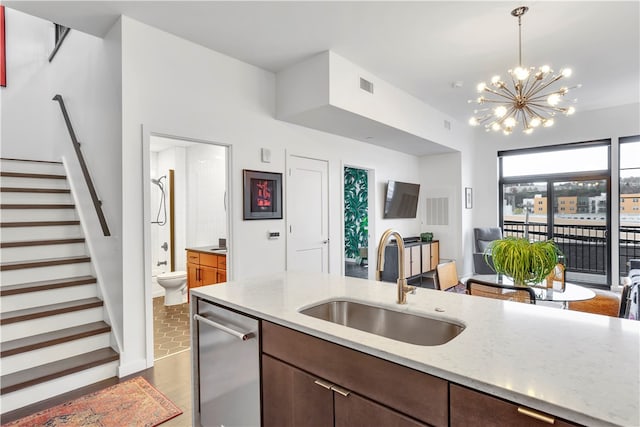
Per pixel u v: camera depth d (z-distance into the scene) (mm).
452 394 908
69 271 3102
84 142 3436
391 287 1902
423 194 6672
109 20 2785
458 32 3086
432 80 4176
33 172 3979
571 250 5699
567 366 927
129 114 2727
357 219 7586
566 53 3506
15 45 4609
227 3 2594
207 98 3270
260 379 1462
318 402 1230
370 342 1097
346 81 3602
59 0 2490
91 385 2471
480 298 1662
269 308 1497
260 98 3738
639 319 2707
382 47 3344
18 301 2654
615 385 825
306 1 2596
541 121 3346
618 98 4895
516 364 940
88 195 3299
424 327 1455
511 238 2609
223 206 5078
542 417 760
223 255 4059
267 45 3268
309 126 4238
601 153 5414
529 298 2141
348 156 4957
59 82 4270
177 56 3059
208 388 1760
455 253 6234
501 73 3969
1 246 2893
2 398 2137
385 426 1041
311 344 1254
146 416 2104
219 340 1680
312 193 4375
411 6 2682
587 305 2586
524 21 2902
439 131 5395
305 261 4254
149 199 2814
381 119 4090
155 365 2807
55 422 2041
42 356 2449
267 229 3803
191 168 5746
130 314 2670
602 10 2748
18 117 4562
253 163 3666
